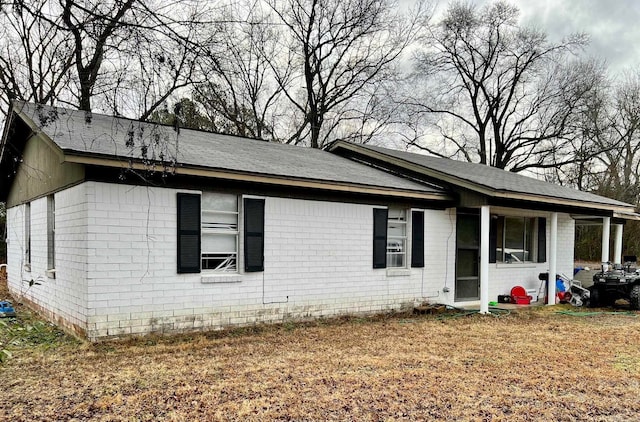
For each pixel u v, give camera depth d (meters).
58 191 8.08
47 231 8.89
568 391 5.18
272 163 8.91
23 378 5.27
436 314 10.27
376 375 5.59
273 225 8.47
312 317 8.97
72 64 5.11
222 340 7.20
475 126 30.84
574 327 9.04
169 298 7.31
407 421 4.26
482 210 10.34
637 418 4.45
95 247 6.67
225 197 8.05
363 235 9.71
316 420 4.24
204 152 8.37
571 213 12.62
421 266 10.65
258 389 5.00
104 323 6.75
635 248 25.45
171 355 6.29
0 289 13.09
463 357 6.54
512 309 11.13
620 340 7.82
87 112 5.23
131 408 4.43
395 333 8.10
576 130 28.14
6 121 9.96
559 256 14.05
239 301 8.05
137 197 7.02
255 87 23.59
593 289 11.90
